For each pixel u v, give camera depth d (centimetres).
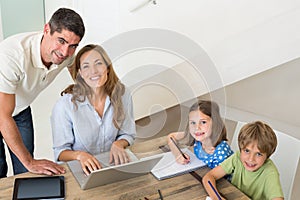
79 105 148
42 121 306
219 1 252
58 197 137
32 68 175
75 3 317
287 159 174
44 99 328
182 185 146
